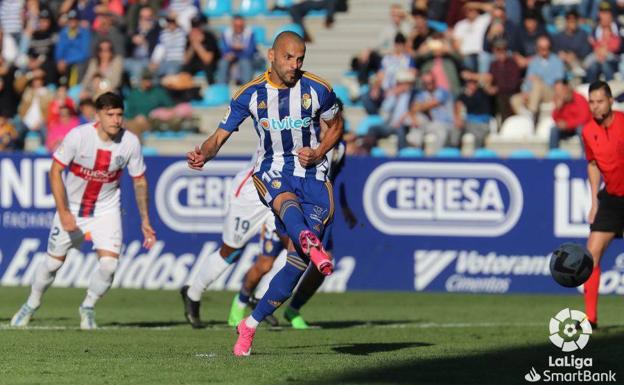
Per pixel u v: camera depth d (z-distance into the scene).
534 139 52.69
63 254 30.80
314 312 37.84
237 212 31.03
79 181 29.94
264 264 32.06
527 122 53.38
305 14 63.50
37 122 59.03
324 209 22.80
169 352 24.94
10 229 46.12
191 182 44.97
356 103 59.25
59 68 61.91
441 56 54.69
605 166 29.72
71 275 46.12
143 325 32.91
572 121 50.53
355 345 26.88
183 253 45.06
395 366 22.30
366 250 44.22
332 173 32.16
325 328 32.25
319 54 62.94
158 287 45.34
